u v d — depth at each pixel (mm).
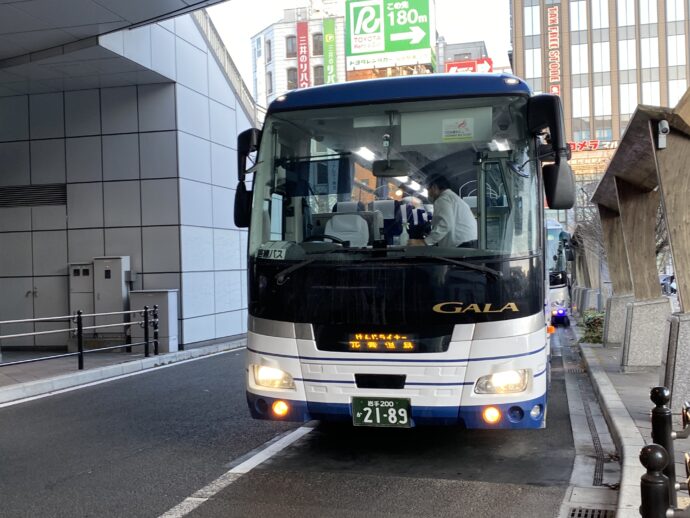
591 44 68375
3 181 16266
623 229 10398
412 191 5750
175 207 15523
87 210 15875
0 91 15836
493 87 5848
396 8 52312
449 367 5387
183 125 15820
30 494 5352
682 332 7000
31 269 16078
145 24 12852
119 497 5250
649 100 67188
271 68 83938
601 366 10781
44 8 11789
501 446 6660
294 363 5660
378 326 5484
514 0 70125
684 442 5848
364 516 4734
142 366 12852
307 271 5688
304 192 5973
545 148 5809
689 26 66125
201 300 16375
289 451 6516
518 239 5516
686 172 7113
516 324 5391
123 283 15258
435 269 5453
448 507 4906
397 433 7191
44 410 8844
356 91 6059
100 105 15828
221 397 9617
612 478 5562
